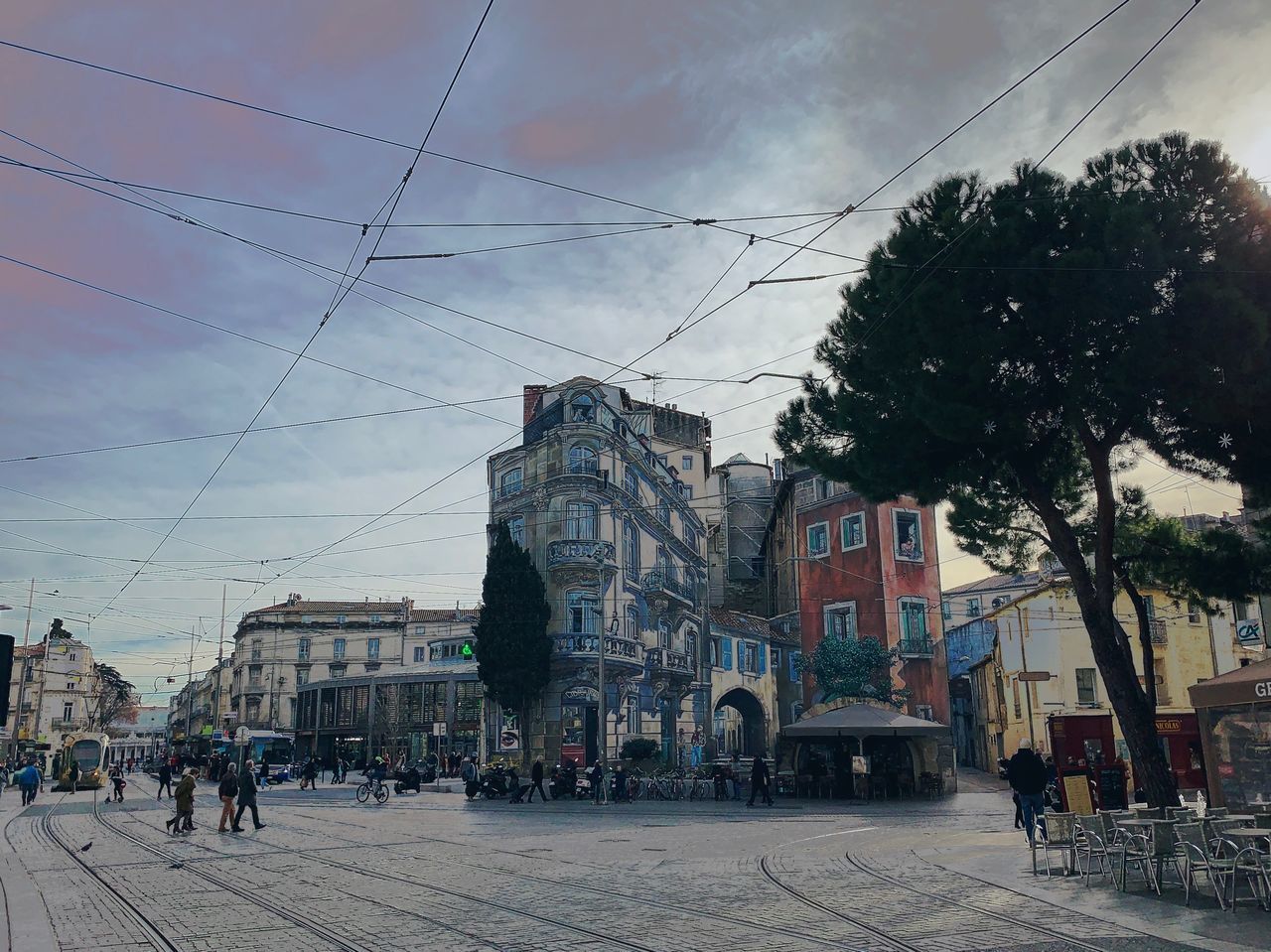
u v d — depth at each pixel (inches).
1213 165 595.5
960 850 689.0
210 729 2851.9
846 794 1428.4
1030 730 1812.3
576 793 1467.8
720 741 2422.5
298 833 922.7
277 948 393.1
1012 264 636.7
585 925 432.1
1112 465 799.7
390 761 2605.8
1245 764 789.9
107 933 431.8
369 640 3732.8
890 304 685.9
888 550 1999.3
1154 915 433.1
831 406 765.9
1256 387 569.3
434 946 392.5
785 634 2524.6
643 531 2110.0
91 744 2202.3
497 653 1782.7
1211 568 762.2
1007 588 3211.1
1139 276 589.0
